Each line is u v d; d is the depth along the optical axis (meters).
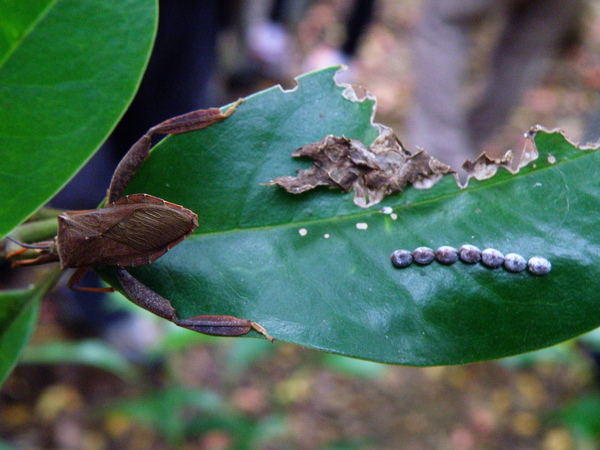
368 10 0.64
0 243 0.14
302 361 0.42
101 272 0.13
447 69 0.44
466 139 0.49
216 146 0.14
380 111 0.65
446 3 0.42
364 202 0.14
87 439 0.35
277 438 0.37
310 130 0.14
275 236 0.14
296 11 0.70
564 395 0.40
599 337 0.26
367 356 0.13
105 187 0.31
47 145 0.12
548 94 0.66
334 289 0.13
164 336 0.27
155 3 0.12
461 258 0.14
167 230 0.13
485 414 0.39
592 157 0.14
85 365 0.39
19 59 0.12
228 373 0.40
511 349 0.13
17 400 0.37
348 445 0.30
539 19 0.44
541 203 0.14
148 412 0.27
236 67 0.64
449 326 0.13
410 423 0.39
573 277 0.13
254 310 0.13
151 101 0.34
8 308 0.14
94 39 0.12
